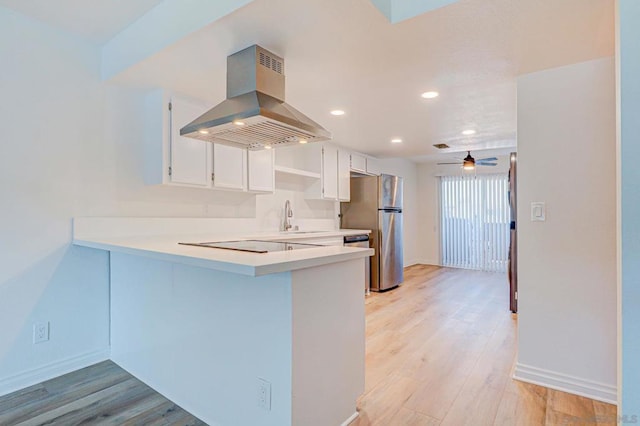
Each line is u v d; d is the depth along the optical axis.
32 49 2.25
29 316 2.24
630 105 1.19
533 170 2.28
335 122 3.75
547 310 2.23
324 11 1.67
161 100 2.69
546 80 2.27
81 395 2.12
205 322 1.87
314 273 1.65
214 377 1.83
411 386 2.23
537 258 2.26
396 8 1.75
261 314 1.62
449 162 7.24
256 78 2.02
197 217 3.21
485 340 3.05
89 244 2.29
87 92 2.50
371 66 2.28
